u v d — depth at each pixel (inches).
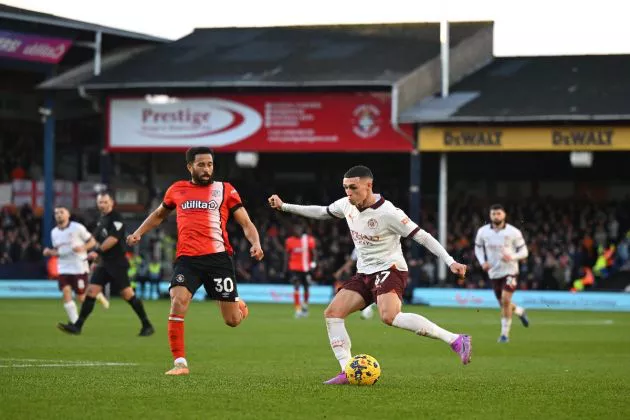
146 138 4990.2
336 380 1397.6
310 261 3799.2
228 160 5900.6
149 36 5506.9
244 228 1540.4
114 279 2554.1
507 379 1556.3
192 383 1374.3
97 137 5964.6
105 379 1419.8
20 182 5565.9
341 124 4793.3
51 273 5103.3
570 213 5201.8
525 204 5561.0
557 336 2822.3
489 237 2625.5
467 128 4650.6
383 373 1669.5
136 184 5644.7
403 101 4704.7
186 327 3051.2
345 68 4872.0
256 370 1685.5
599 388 1411.2
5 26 4985.2
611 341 2625.5
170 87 4909.0
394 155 5920.3
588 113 4485.7
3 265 5182.1
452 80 5093.5
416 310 4343.0
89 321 3230.8
